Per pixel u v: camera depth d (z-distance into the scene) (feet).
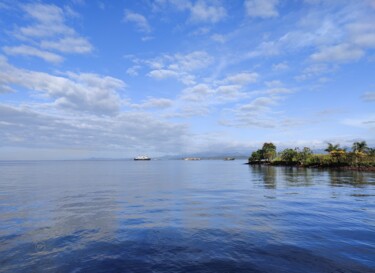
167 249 47.03
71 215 75.92
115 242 51.06
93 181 200.85
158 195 120.57
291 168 422.82
